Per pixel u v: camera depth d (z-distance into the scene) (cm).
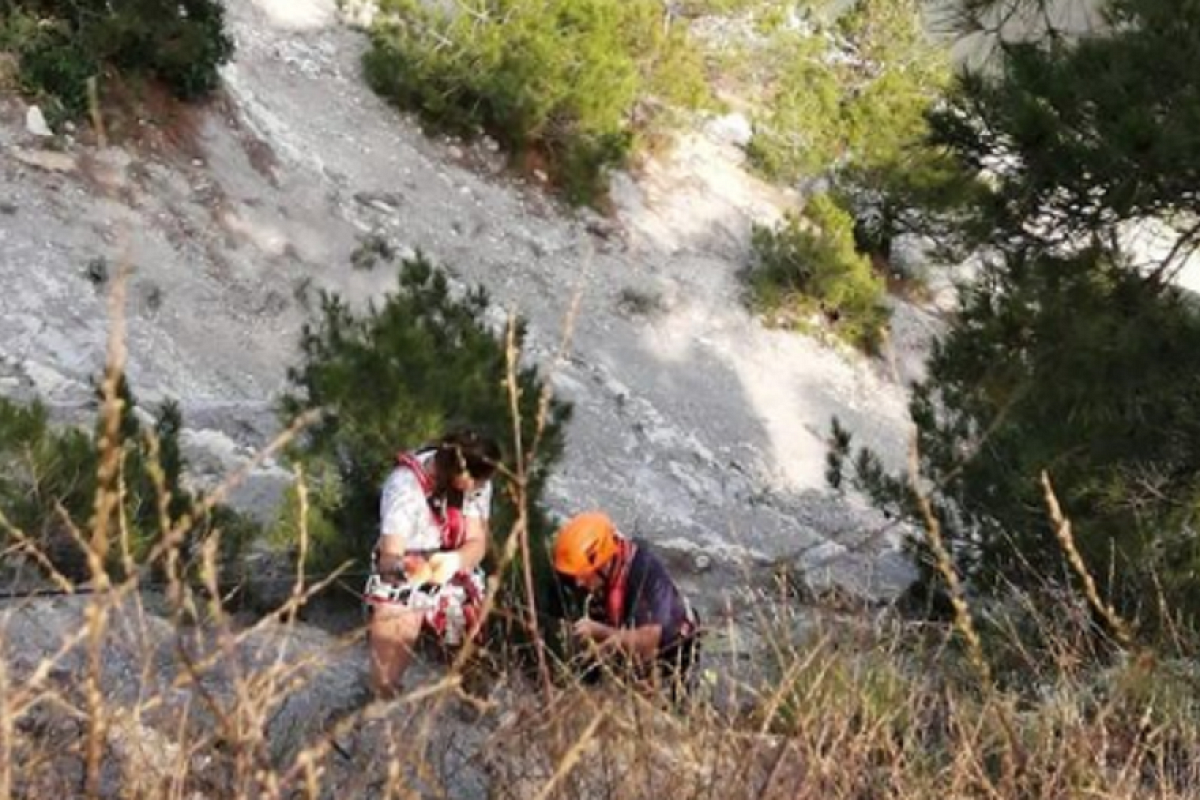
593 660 473
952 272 2681
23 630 522
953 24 1175
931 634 720
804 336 3041
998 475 1165
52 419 1558
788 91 3544
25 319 1978
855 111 3484
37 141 2278
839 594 552
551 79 3056
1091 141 1055
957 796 386
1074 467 1079
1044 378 1114
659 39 3356
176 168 2433
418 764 342
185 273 2259
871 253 3397
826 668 419
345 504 1034
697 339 2897
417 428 1040
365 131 2908
